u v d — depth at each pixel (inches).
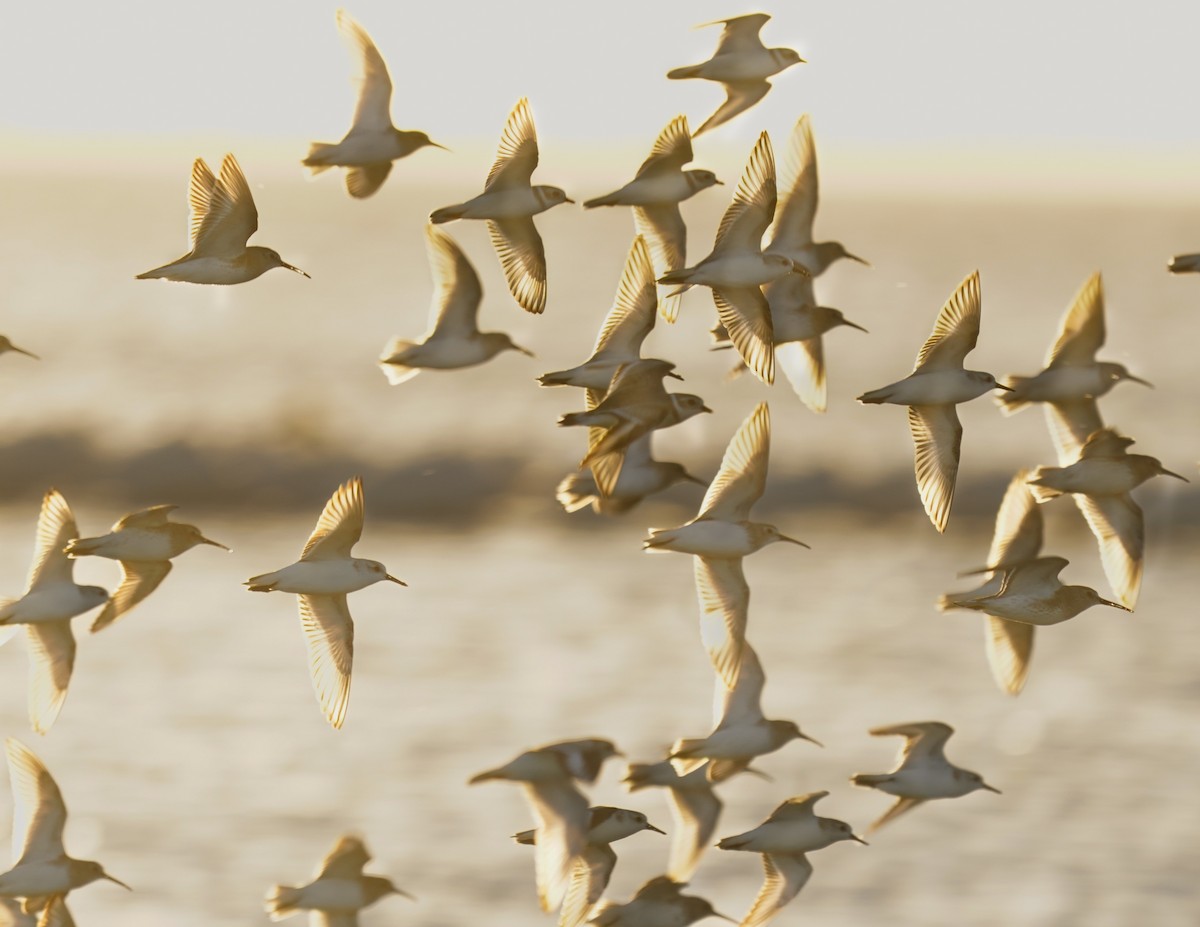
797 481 1660.9
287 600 1315.2
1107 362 605.9
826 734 1007.0
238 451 1765.5
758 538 553.6
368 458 1738.4
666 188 579.8
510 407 1969.7
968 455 1733.5
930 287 3988.7
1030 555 573.6
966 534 1555.1
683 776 574.6
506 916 753.6
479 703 1062.4
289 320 3029.0
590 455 555.5
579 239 5915.4
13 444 1780.3
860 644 1204.5
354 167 579.5
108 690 1079.6
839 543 1514.5
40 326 2827.3
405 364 618.5
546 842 498.9
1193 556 1451.8
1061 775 932.0
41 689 552.1
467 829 847.1
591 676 1122.7
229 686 1095.0
